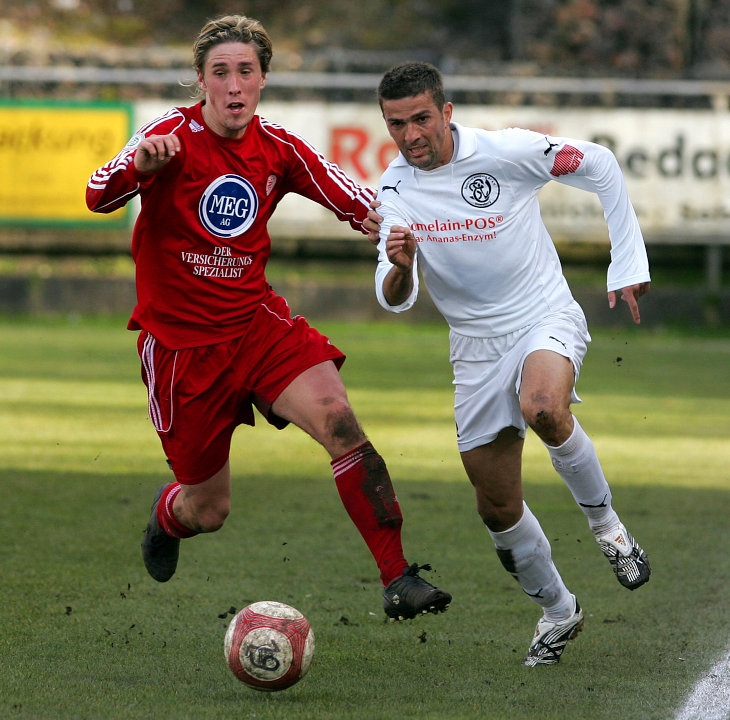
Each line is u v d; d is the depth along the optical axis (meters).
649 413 42.31
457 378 17.47
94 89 79.44
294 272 78.19
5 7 100.25
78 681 14.79
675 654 16.36
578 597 19.64
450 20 99.88
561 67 82.69
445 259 17.12
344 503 15.65
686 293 74.38
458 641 17.08
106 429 36.50
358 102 75.12
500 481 16.70
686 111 72.56
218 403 16.59
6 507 25.67
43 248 78.88
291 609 14.39
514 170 16.92
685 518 25.73
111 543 22.66
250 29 15.85
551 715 13.65
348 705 13.99
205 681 14.91
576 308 17.41
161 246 16.25
